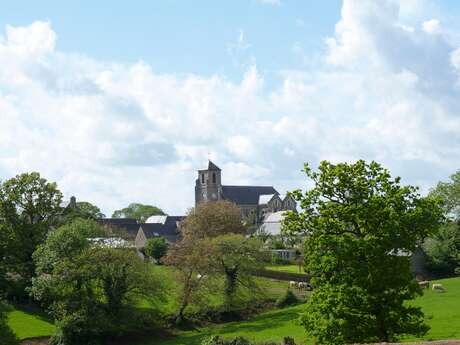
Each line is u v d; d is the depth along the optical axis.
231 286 96.50
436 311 70.31
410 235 44.53
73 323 78.06
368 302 44.09
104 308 82.94
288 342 56.00
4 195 104.94
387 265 44.25
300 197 48.31
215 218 144.12
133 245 96.88
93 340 79.25
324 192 47.75
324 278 47.72
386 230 44.22
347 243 44.47
